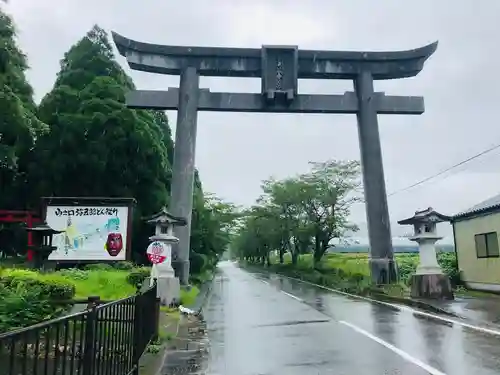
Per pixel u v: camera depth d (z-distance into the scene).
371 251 22.42
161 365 7.47
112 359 5.25
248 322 12.71
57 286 9.99
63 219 20.23
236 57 23.36
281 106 23.19
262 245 59.47
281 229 41.28
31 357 4.77
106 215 20.39
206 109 22.98
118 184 27.00
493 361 7.46
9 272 11.76
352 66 23.91
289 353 8.43
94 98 27.95
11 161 18.56
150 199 27.70
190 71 22.97
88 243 20.11
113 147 26.50
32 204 26.75
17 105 14.02
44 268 17.12
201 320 13.12
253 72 23.55
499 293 19.23
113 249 20.12
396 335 10.12
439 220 17.47
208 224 31.42
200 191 32.16
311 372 6.96
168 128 35.44
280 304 17.81
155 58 22.94
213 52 23.14
